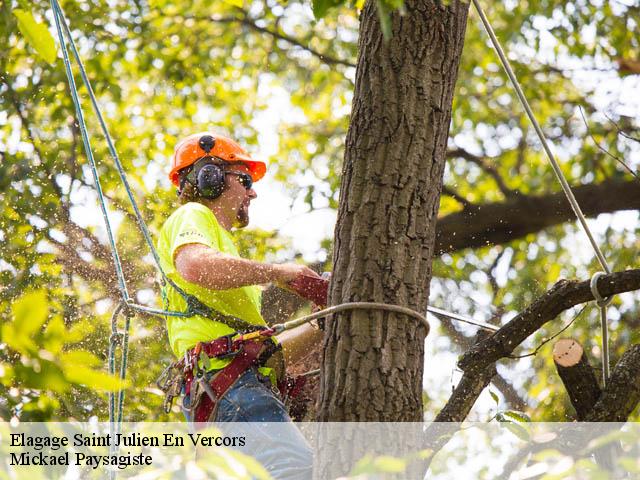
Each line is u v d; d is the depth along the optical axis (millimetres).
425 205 4887
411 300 4754
